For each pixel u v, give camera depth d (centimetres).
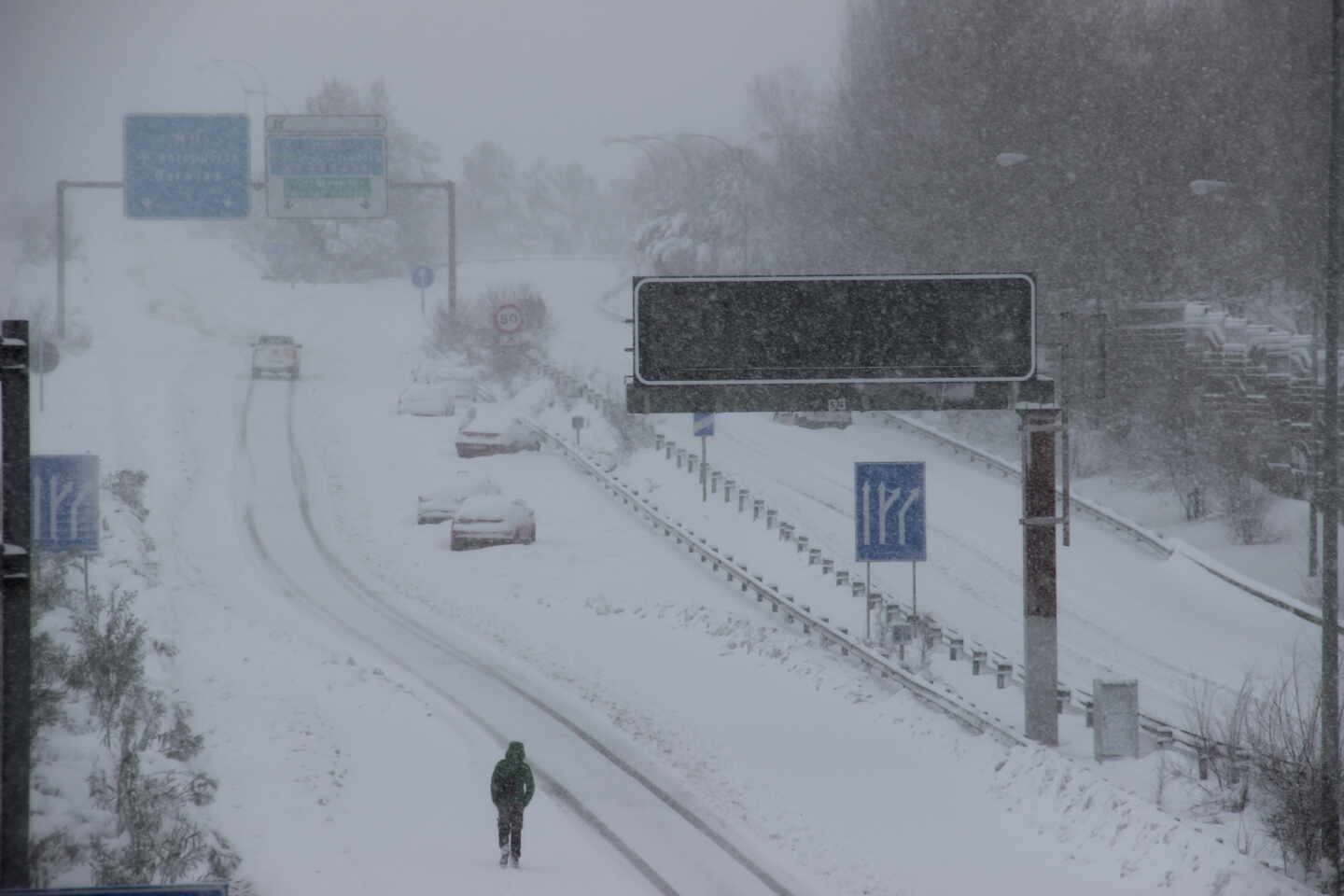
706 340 8588
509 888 6016
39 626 8700
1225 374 17400
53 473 9906
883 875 6481
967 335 8600
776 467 18462
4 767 4800
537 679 10481
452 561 14600
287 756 7800
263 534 15625
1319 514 15712
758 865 6575
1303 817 6844
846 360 8600
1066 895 6147
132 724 7238
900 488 10700
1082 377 8862
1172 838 6294
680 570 14062
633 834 6981
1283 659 11438
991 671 10694
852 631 11781
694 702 9825
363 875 6081
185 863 5700
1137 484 18375
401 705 9369
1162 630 12362
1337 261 7406
